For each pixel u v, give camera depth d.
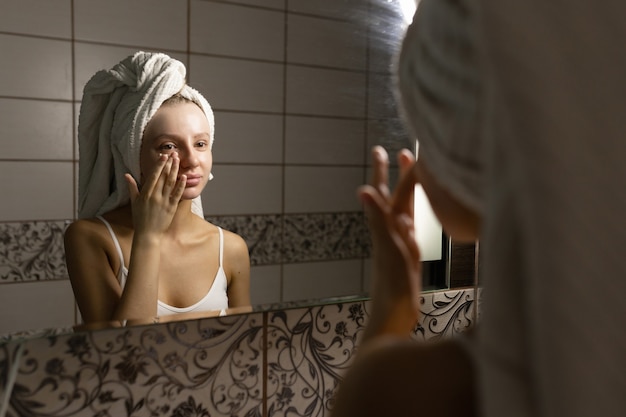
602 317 0.22
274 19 0.81
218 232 0.78
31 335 0.66
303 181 0.84
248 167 0.79
